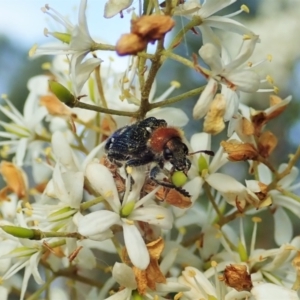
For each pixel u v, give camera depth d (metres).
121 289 0.11
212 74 0.10
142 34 0.10
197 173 0.11
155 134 0.11
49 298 0.12
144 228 0.11
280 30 0.18
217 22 0.11
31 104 0.13
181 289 0.11
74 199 0.11
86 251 0.12
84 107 0.11
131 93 0.12
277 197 0.12
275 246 0.13
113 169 0.11
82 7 0.11
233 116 0.11
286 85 0.17
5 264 0.12
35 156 0.13
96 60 0.11
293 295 0.11
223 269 0.11
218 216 0.12
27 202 0.12
